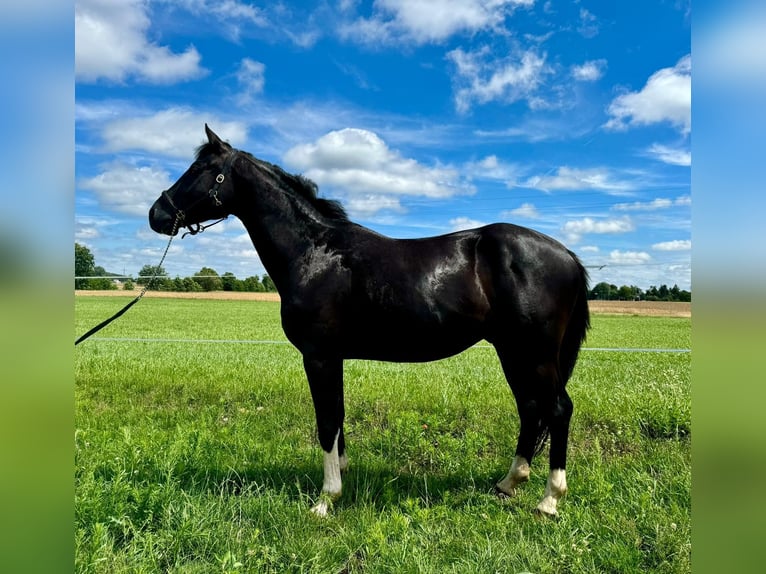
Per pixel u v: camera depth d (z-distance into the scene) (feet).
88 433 14.35
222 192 12.42
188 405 19.60
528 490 12.14
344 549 9.43
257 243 12.66
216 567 8.61
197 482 11.85
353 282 11.41
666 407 16.42
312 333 11.63
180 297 142.72
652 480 11.82
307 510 10.85
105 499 9.92
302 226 12.18
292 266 12.01
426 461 13.99
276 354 35.19
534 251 11.11
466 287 11.10
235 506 10.69
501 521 10.44
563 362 12.00
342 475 12.77
